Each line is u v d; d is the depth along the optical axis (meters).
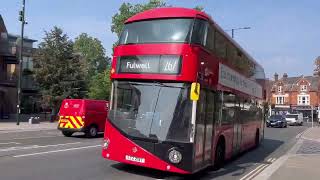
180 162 11.51
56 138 24.38
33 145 19.58
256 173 14.46
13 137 24.00
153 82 12.11
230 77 15.79
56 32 46.06
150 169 13.59
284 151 23.05
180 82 11.87
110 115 12.45
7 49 47.31
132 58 12.37
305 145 27.66
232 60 16.11
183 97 11.77
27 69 51.72
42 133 28.53
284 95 120.81
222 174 14.16
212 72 13.31
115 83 12.59
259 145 25.08
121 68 12.49
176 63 11.87
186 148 11.52
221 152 15.06
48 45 45.66
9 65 52.09
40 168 12.93
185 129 11.65
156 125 11.84
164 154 11.60
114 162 14.70
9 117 46.56
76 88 45.22
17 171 12.23
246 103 19.28
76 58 46.59
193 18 12.19
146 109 12.02
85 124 25.72
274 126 60.34
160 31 12.25
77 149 18.59
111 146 12.28
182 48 11.90
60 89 44.78
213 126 13.62
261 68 24.34
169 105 11.84
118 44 12.80
